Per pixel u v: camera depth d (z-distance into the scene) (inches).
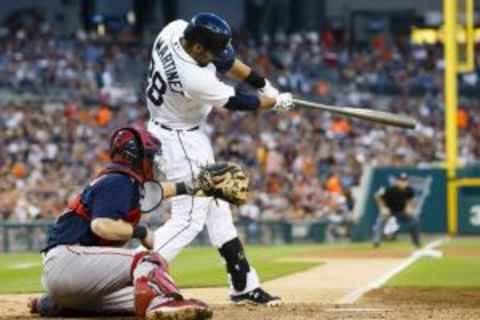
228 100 1103.0
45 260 967.0
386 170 3607.3
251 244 3472.0
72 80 4739.2
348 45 5831.7
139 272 920.3
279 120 4500.5
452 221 3575.3
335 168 4126.5
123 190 941.8
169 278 913.5
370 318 976.3
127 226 943.0
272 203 3722.9
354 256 2439.7
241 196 1002.1
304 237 3553.2
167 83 1106.1
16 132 4087.1
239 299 1158.3
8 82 4687.5
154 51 1122.0
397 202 2938.0
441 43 5497.1
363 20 6087.6
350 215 3727.9
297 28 6082.7
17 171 3814.0
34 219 3430.1
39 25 5526.6
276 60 5295.3
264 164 4106.8
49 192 3609.7
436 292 1350.9
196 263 2220.7
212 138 4298.7
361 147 4416.8
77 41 5142.7
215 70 1129.4
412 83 5246.1
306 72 5315.0
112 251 952.3
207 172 996.6
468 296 1285.7
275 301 1150.3
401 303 1177.4
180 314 888.9
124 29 5644.7
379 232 2972.4
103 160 4015.8
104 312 980.6
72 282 949.2
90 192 956.0
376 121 1165.7
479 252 2593.5
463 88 5152.6
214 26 1080.2
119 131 960.3
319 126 4525.1
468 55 3550.7
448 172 3575.3
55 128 4180.6
